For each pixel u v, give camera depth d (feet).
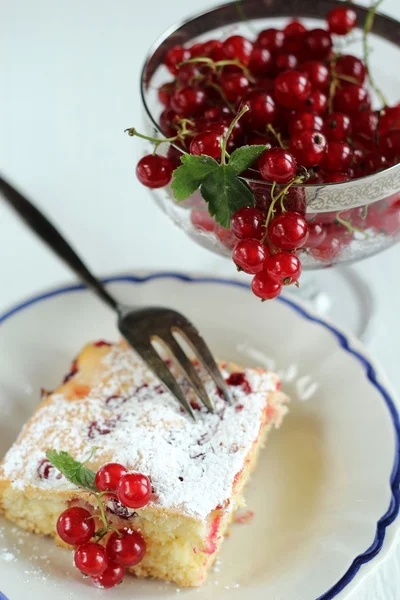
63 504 1.25
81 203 1.71
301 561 1.24
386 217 1.29
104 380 1.34
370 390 1.36
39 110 1.87
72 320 1.46
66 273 1.62
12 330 1.44
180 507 1.21
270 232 1.19
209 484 1.23
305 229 1.18
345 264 1.36
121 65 1.96
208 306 1.47
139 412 1.30
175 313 1.40
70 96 1.90
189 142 1.28
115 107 1.87
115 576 1.21
